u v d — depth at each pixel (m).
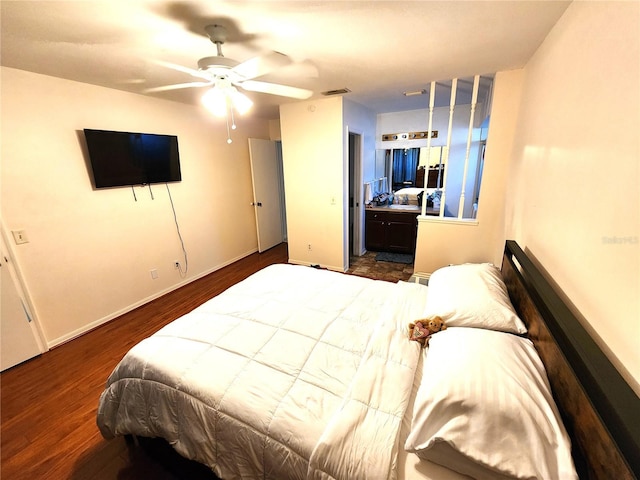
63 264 2.54
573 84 1.28
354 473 0.89
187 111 3.51
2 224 2.17
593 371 0.75
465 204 4.58
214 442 1.17
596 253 0.97
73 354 2.41
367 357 1.34
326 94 3.24
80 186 2.60
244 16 1.48
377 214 4.66
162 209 3.35
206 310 1.84
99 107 2.67
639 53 0.79
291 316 1.72
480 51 2.03
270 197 5.08
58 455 1.57
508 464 0.81
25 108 2.23
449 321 1.46
